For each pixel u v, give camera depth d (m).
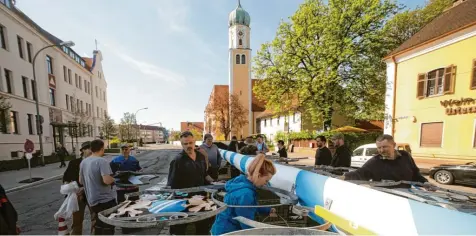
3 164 11.59
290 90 19.83
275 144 29.45
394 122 13.93
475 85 10.16
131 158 4.53
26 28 17.02
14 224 2.05
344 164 4.48
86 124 28.08
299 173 3.03
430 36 12.27
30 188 8.03
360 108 18.64
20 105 15.84
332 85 17.80
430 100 11.93
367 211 1.68
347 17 17.56
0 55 14.39
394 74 13.96
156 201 1.85
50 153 19.30
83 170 3.10
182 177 2.95
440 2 20.97
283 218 2.06
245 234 1.22
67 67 23.83
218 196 2.19
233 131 37.84
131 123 44.84
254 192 1.80
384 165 2.74
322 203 2.25
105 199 3.05
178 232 2.60
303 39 18.69
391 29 19.72
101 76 35.66
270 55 21.02
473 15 10.85
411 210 1.39
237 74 41.62
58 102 21.50
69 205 3.39
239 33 41.69
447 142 11.09
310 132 22.62
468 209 1.61
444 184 8.11
